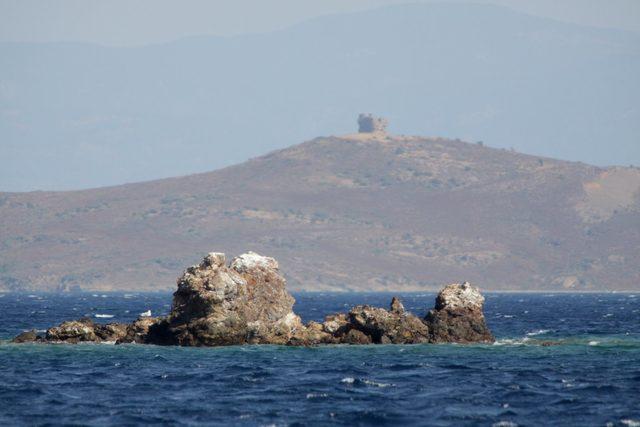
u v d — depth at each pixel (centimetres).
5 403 19400
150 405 19262
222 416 18138
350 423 17538
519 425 17288
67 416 18100
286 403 19488
